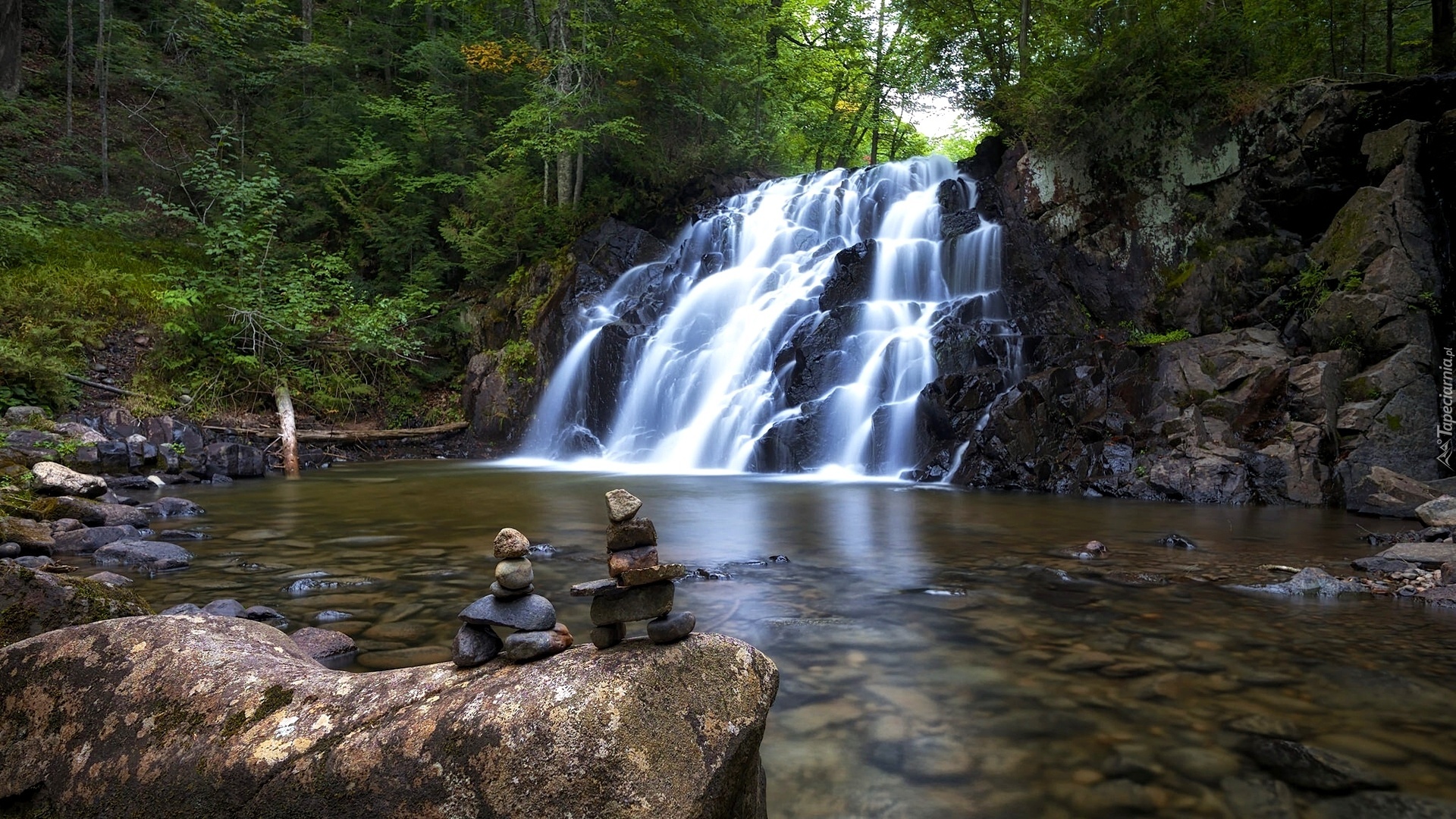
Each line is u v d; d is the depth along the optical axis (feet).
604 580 7.20
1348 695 11.73
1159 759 9.70
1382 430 32.04
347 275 66.90
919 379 44.65
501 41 74.08
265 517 29.14
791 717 10.93
